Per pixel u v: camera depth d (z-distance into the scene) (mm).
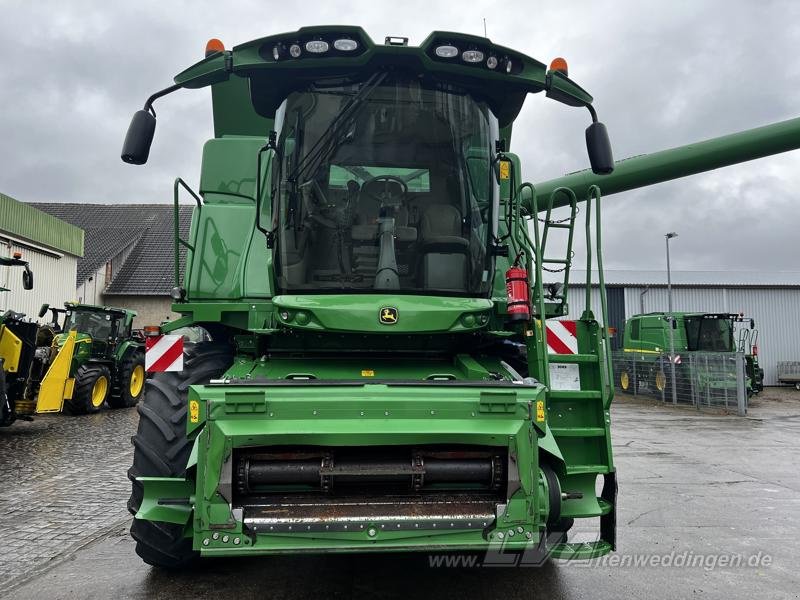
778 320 33656
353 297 4027
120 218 37750
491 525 3256
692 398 19078
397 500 3332
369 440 3234
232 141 4996
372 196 4199
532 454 3344
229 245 4691
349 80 4184
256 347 4320
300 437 3201
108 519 5918
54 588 4191
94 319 15648
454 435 3277
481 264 4336
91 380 14133
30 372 11453
